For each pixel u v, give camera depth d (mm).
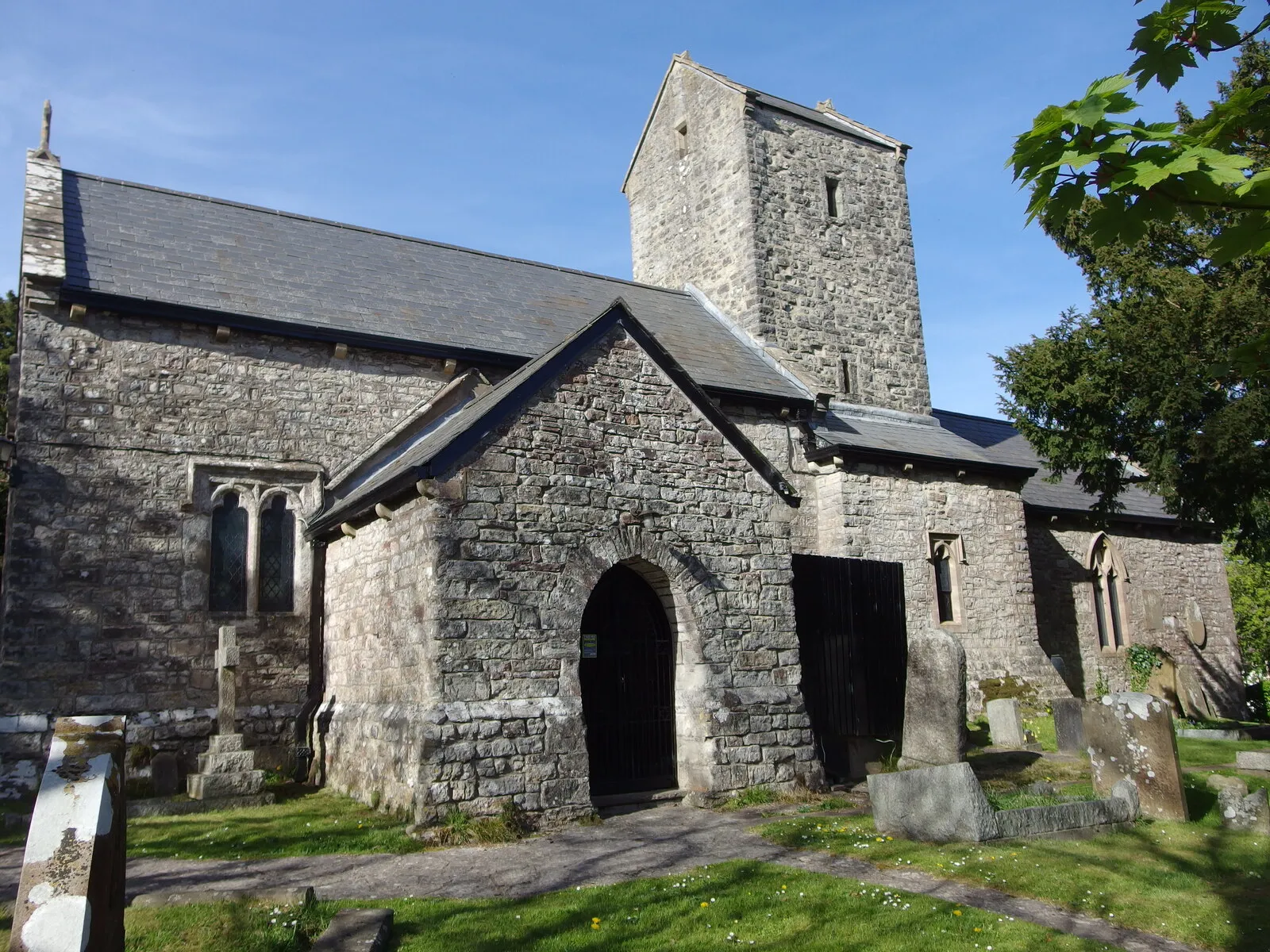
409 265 19031
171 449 14062
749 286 22422
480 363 16656
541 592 10695
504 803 9844
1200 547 28969
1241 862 8320
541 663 10508
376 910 6777
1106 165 3957
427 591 10242
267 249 17234
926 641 12883
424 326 16766
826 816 10492
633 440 11812
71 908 4570
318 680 14180
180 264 15539
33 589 12758
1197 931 6664
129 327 14117
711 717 11461
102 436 13625
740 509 12516
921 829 9172
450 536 10289
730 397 18766
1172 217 4023
